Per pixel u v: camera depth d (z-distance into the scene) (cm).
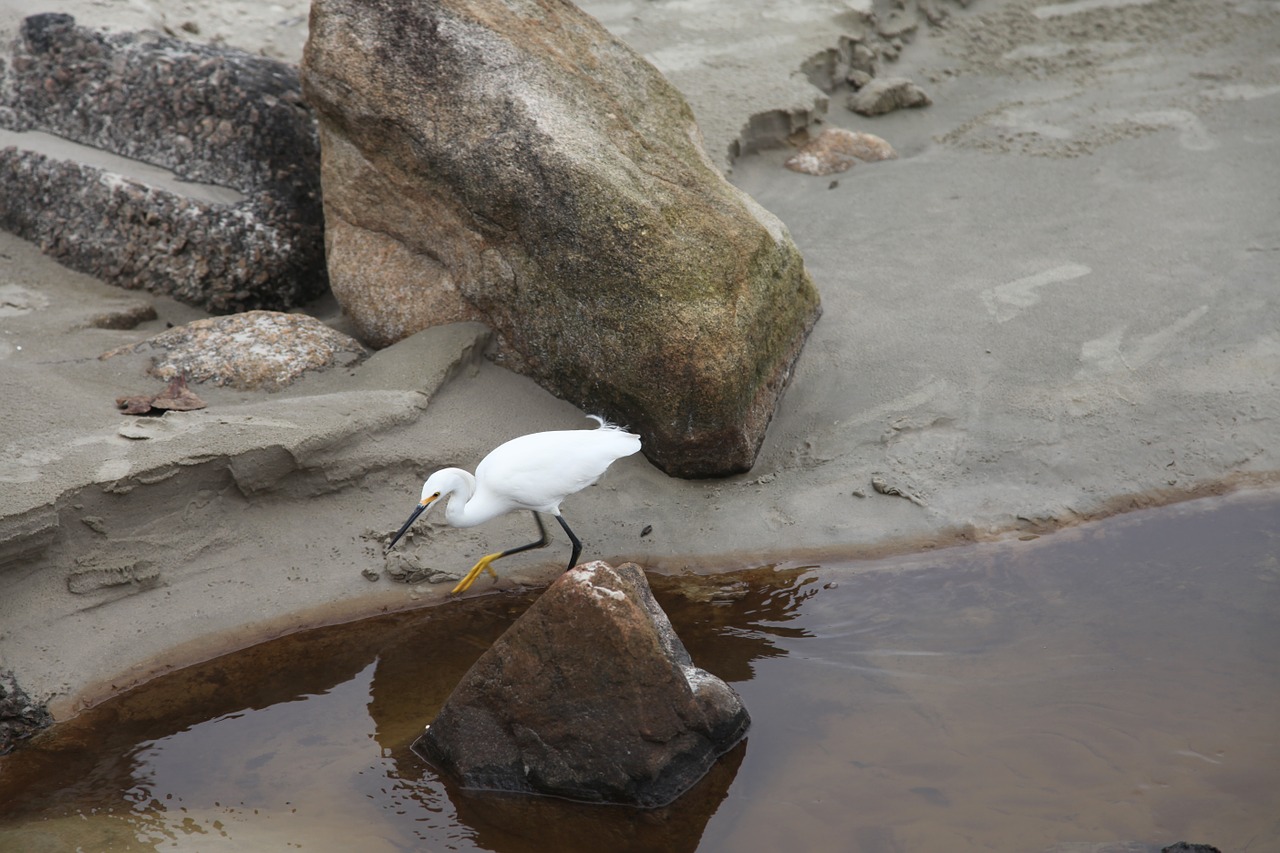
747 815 429
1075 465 606
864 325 720
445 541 582
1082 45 1121
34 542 492
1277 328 681
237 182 769
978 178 909
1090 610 528
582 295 609
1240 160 888
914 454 620
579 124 633
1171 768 439
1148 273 747
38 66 819
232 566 545
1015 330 702
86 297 735
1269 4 1157
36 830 406
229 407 600
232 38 970
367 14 643
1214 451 607
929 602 540
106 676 491
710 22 1102
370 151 656
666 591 555
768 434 647
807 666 505
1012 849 404
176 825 416
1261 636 507
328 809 431
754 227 646
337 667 515
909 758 451
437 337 661
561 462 527
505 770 444
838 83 1073
